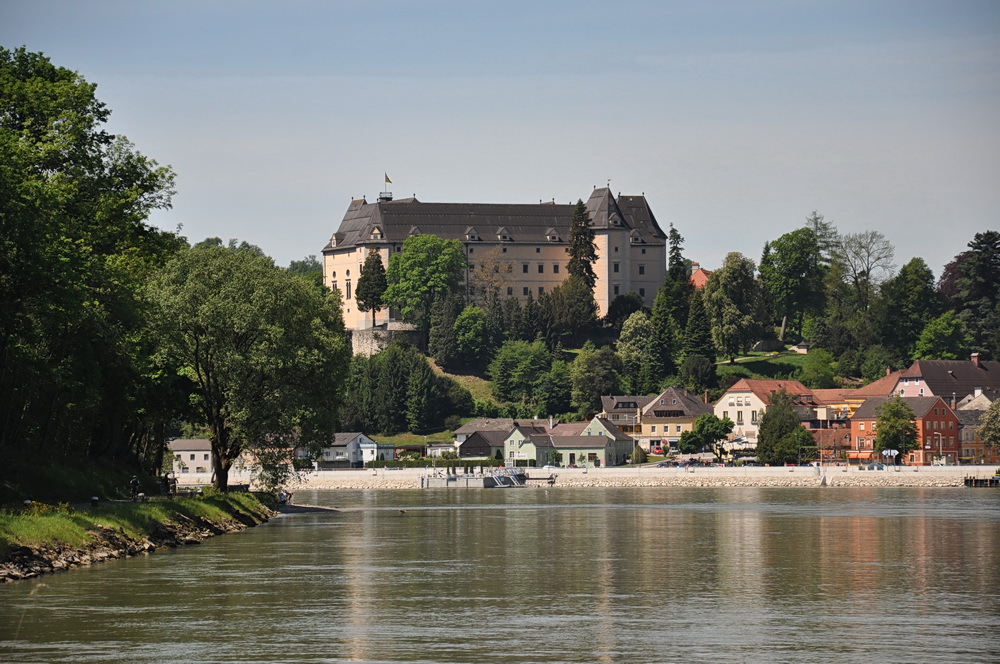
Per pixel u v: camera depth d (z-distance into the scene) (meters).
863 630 112.88
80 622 114.44
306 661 100.06
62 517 155.25
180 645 105.38
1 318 163.00
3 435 183.25
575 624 115.56
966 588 138.88
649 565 161.00
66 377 173.25
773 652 103.75
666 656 102.31
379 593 133.62
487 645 106.25
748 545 188.00
